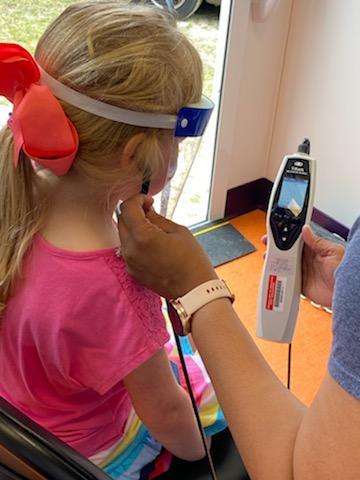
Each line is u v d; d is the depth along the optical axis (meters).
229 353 0.61
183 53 0.64
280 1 1.72
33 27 1.20
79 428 0.82
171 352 0.98
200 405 0.93
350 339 0.47
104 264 0.69
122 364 0.71
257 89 1.89
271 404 0.59
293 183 0.92
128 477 0.85
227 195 2.07
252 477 0.58
